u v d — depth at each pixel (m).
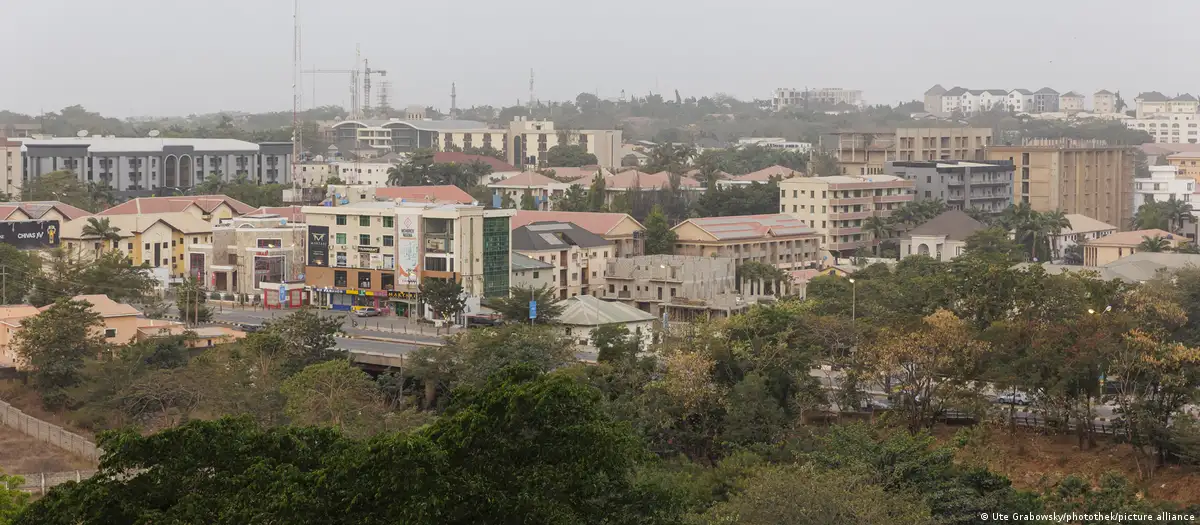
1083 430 158.00
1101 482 135.62
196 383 179.25
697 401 159.50
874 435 149.12
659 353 188.50
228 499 87.31
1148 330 187.12
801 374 169.00
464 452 89.88
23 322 196.62
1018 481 149.75
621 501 93.19
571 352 193.12
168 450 91.06
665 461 146.50
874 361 166.62
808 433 155.88
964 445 150.38
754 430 155.12
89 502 87.31
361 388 178.38
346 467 86.81
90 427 178.12
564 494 88.50
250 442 93.56
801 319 196.62
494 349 191.12
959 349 165.75
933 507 122.06
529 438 90.81
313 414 168.25
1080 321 171.75
